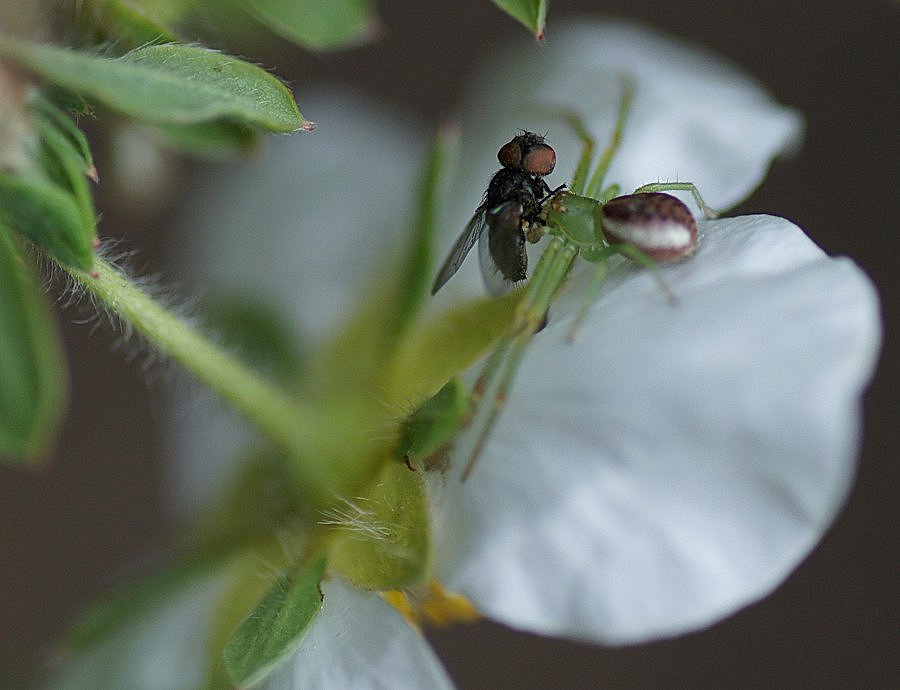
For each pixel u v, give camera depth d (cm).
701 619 9
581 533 9
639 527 9
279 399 10
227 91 9
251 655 9
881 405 15
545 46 11
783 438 9
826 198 15
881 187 15
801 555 9
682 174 11
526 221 10
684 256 9
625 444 9
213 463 11
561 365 9
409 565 10
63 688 11
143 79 9
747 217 9
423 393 10
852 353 9
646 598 9
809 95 16
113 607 10
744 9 15
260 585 10
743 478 9
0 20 10
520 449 9
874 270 15
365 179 12
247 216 12
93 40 10
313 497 10
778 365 9
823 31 16
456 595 10
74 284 10
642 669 15
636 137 10
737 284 9
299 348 11
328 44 10
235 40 10
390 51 15
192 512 11
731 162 11
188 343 10
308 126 9
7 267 9
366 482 10
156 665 10
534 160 10
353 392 10
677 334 9
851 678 15
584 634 9
